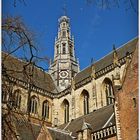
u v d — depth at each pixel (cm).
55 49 14038
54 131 7275
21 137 6050
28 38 2033
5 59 1961
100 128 6962
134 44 10169
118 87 5603
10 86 1998
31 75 2214
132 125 4738
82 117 9331
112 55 11000
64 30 14612
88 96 10450
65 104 11300
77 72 13125
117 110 5466
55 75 12812
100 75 10238
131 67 5103
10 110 1955
